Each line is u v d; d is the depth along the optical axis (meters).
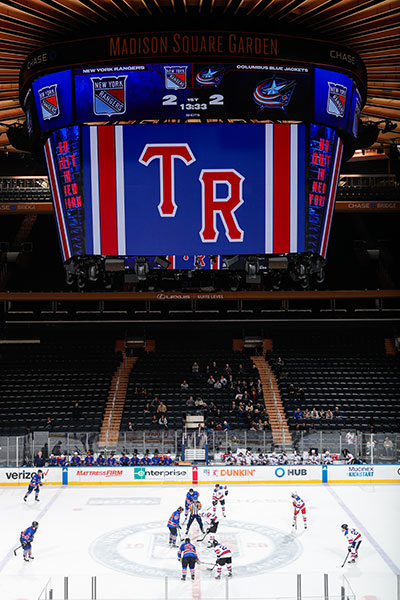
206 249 13.23
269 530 23.88
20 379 43.69
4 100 16.02
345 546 21.81
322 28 13.10
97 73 12.88
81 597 14.76
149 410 39.12
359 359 46.22
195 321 48.50
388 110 17.09
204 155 13.15
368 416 38.91
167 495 29.81
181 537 23.06
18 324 49.25
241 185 13.18
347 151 15.08
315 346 48.19
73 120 13.05
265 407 39.81
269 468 32.31
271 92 12.86
